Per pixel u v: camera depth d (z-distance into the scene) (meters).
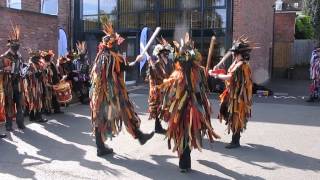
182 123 6.39
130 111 7.32
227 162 7.00
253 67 19.17
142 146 7.88
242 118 7.79
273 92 16.91
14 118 10.13
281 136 8.78
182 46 6.52
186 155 6.44
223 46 17.44
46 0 19.98
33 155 7.37
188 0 18.06
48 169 6.61
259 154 7.46
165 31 18.59
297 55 27.03
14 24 14.55
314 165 6.87
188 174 6.41
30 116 10.14
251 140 8.44
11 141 8.31
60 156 7.31
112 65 7.09
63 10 20.14
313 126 9.80
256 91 15.83
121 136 8.56
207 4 17.67
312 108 12.63
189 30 18.08
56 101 11.14
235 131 7.79
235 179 6.20
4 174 6.37
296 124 10.01
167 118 6.57
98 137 7.23
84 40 20.22
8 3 17.03
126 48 19.42
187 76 6.45
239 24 17.11
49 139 8.49
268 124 9.95
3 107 9.04
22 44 14.91
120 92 7.20
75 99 12.88
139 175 6.36
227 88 7.92
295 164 6.91
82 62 12.80
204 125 6.50
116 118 7.11
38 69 10.20
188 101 6.43
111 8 19.67
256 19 19.72
